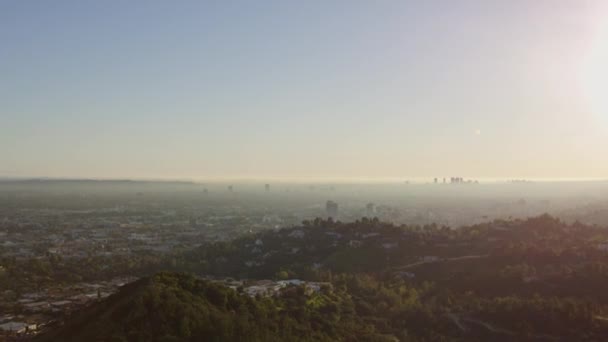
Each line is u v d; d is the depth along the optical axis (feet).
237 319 300.20
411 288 501.97
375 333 375.66
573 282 457.68
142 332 264.11
